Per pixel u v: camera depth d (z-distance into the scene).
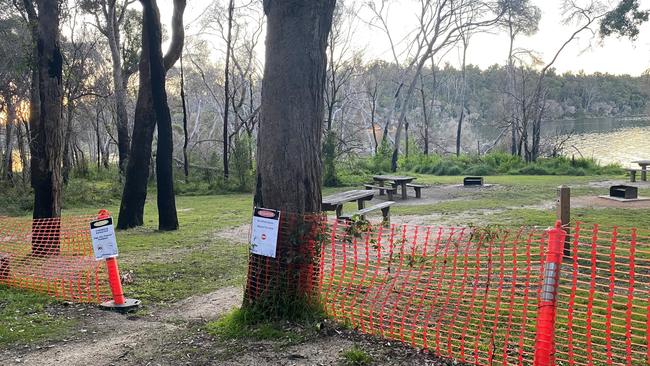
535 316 5.01
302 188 5.14
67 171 26.00
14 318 5.77
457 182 23.61
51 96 9.10
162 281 7.51
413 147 38.47
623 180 22.08
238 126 32.22
